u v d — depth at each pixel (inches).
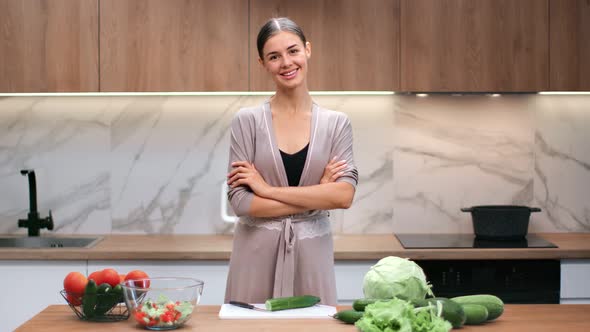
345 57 137.4
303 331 66.1
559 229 151.9
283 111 99.4
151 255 127.3
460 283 128.8
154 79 137.5
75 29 137.3
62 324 70.3
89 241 145.0
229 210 151.3
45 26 137.4
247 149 98.6
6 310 127.9
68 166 150.9
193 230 151.3
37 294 127.8
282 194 94.7
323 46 137.4
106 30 137.3
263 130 98.3
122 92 137.9
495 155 150.9
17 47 137.4
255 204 95.0
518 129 150.7
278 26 97.3
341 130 99.6
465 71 137.9
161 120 150.3
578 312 74.8
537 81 138.3
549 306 78.1
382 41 137.5
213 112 150.0
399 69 137.9
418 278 71.4
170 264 128.4
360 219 151.3
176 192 150.9
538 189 151.5
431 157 150.8
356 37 137.4
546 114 150.8
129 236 148.3
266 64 98.4
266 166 97.8
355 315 67.8
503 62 138.1
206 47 137.4
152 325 67.4
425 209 151.3
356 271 128.3
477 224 139.1
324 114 99.7
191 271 128.5
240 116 99.5
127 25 137.4
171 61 137.4
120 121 150.4
